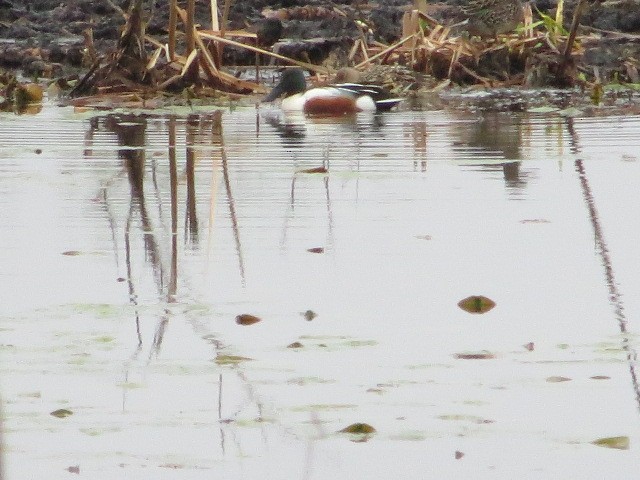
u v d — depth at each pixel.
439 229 12.57
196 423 7.79
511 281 10.67
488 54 28.12
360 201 14.04
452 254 11.57
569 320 9.61
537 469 7.10
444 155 17.42
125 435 7.60
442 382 8.40
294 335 9.32
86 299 10.16
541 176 15.49
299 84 25.16
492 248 11.79
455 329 9.45
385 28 31.17
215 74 25.86
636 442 7.44
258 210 13.58
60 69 29.52
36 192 14.55
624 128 20.09
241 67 30.30
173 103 24.75
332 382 8.41
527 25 29.16
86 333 9.35
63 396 8.17
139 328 9.48
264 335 9.32
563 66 27.48
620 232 12.36
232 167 16.47
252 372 8.59
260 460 7.26
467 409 7.95
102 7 35.69
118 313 9.82
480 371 8.59
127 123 21.55
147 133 20.12
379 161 16.95
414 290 10.43
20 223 12.90
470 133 20.00
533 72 27.56
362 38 28.92
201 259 11.43
